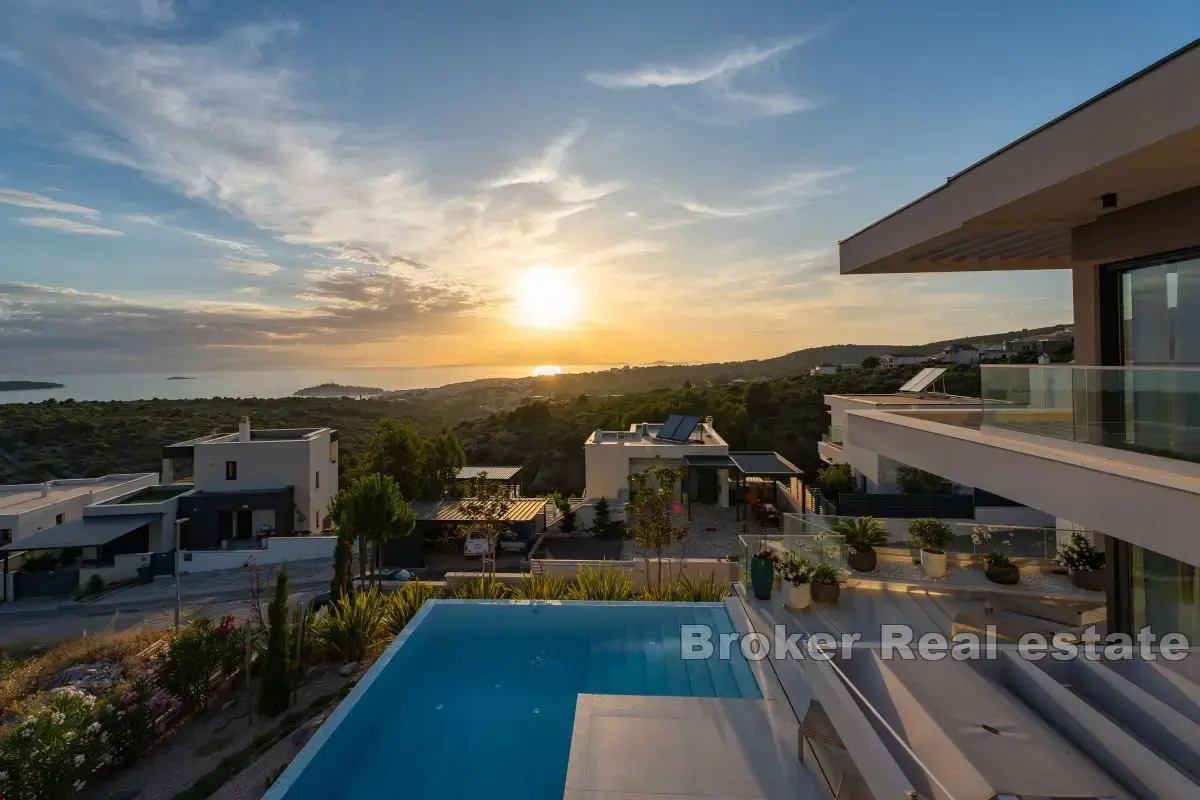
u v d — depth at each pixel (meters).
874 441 9.58
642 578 12.59
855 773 4.36
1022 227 7.12
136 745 8.43
